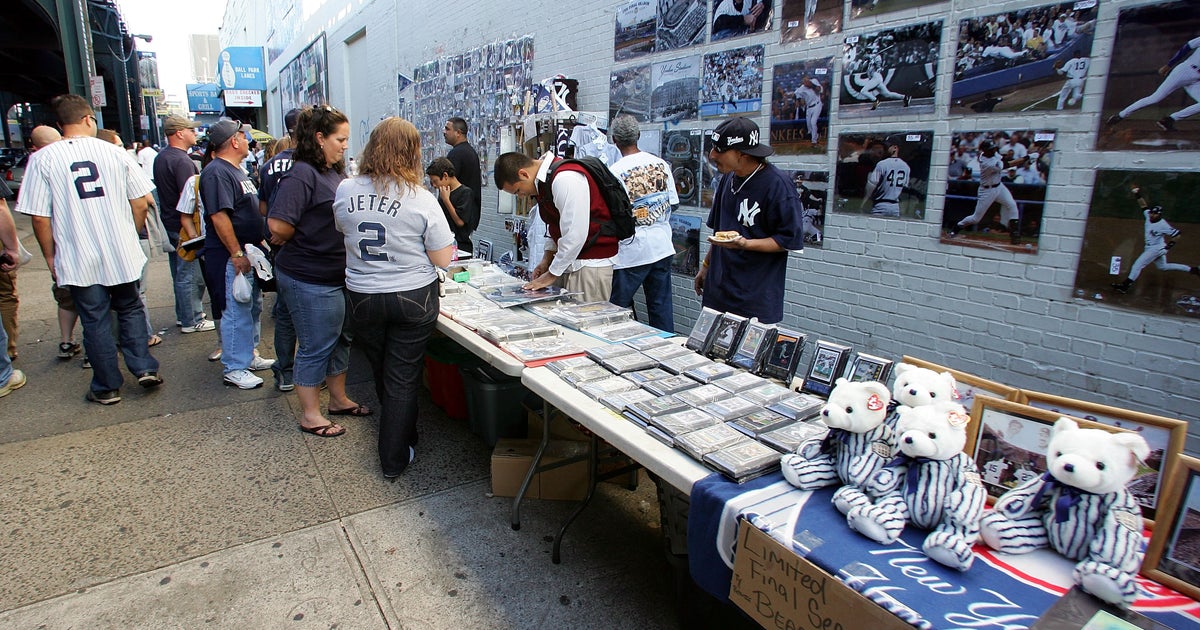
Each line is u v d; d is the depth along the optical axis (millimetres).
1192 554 1189
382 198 2662
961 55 3078
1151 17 2471
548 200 3355
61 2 11320
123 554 2416
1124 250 2652
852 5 3518
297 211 2975
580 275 3508
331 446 3342
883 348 3639
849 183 3672
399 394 2932
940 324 3348
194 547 2469
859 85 3541
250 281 4078
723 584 1552
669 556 2025
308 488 2922
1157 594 1190
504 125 6898
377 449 3320
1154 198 2539
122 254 3670
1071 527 1229
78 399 3906
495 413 3148
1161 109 2486
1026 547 1285
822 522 1423
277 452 3262
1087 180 2727
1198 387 2506
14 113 42781
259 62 25047
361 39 12125
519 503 2598
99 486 2900
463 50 7887
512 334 2648
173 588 2236
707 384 2178
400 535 2578
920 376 1521
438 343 3703
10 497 2795
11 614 2092
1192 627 1105
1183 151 2445
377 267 2723
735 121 2838
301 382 3350
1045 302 2926
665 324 4531
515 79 6789
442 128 8734
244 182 3924
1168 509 1228
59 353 4680
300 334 3271
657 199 4203
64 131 3658
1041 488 1299
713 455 1653
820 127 3781
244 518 2674
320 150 3008
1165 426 1318
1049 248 2883
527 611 2174
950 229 3232
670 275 4473
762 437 1755
